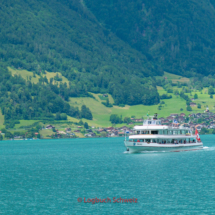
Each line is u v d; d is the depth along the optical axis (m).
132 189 148.25
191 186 151.38
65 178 179.00
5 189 154.75
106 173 189.62
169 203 126.56
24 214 118.56
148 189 147.62
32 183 167.50
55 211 121.12
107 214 117.12
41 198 137.88
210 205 123.19
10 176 189.75
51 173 197.62
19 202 132.75
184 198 132.38
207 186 150.88
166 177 172.25
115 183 161.12
